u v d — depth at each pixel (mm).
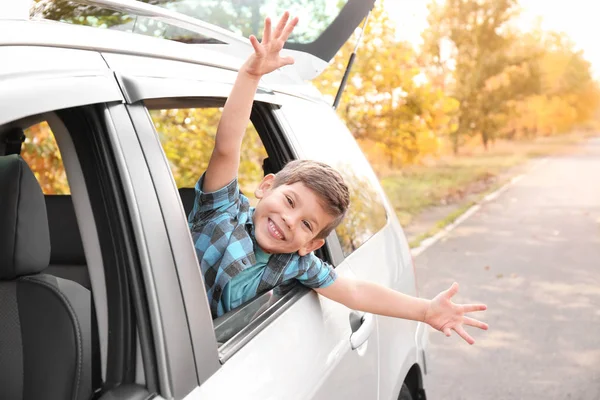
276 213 2102
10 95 1124
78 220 1387
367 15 3195
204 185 2172
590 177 23047
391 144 16062
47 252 1510
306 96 2830
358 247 2695
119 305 1363
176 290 1408
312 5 3211
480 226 12641
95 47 1470
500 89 33281
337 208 2115
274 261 2125
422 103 15180
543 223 12930
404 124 15422
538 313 6824
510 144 41156
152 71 1598
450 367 5355
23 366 1490
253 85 1987
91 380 1478
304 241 2109
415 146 16094
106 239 1373
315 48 3188
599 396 4832
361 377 2309
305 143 2543
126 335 1358
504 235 11578
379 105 15109
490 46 29750
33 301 1469
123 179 1351
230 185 2145
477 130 31859
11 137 1829
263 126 2396
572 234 11594
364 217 2900
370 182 3174
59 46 1356
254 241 2170
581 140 50281
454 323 2279
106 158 1352
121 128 1386
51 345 1459
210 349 1487
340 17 3148
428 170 21953
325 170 2141
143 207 1373
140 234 1347
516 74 34719
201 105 2012
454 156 29391
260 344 1732
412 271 3254
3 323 1501
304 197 2090
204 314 1487
